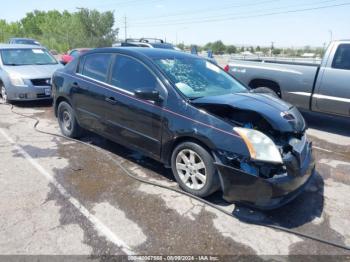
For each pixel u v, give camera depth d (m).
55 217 3.19
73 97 5.16
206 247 2.81
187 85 3.85
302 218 3.29
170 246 2.81
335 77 6.16
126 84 4.25
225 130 3.22
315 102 6.53
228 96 3.75
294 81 6.70
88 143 5.35
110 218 3.19
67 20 57.41
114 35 57.97
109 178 4.06
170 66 4.09
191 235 2.96
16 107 8.07
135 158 4.73
